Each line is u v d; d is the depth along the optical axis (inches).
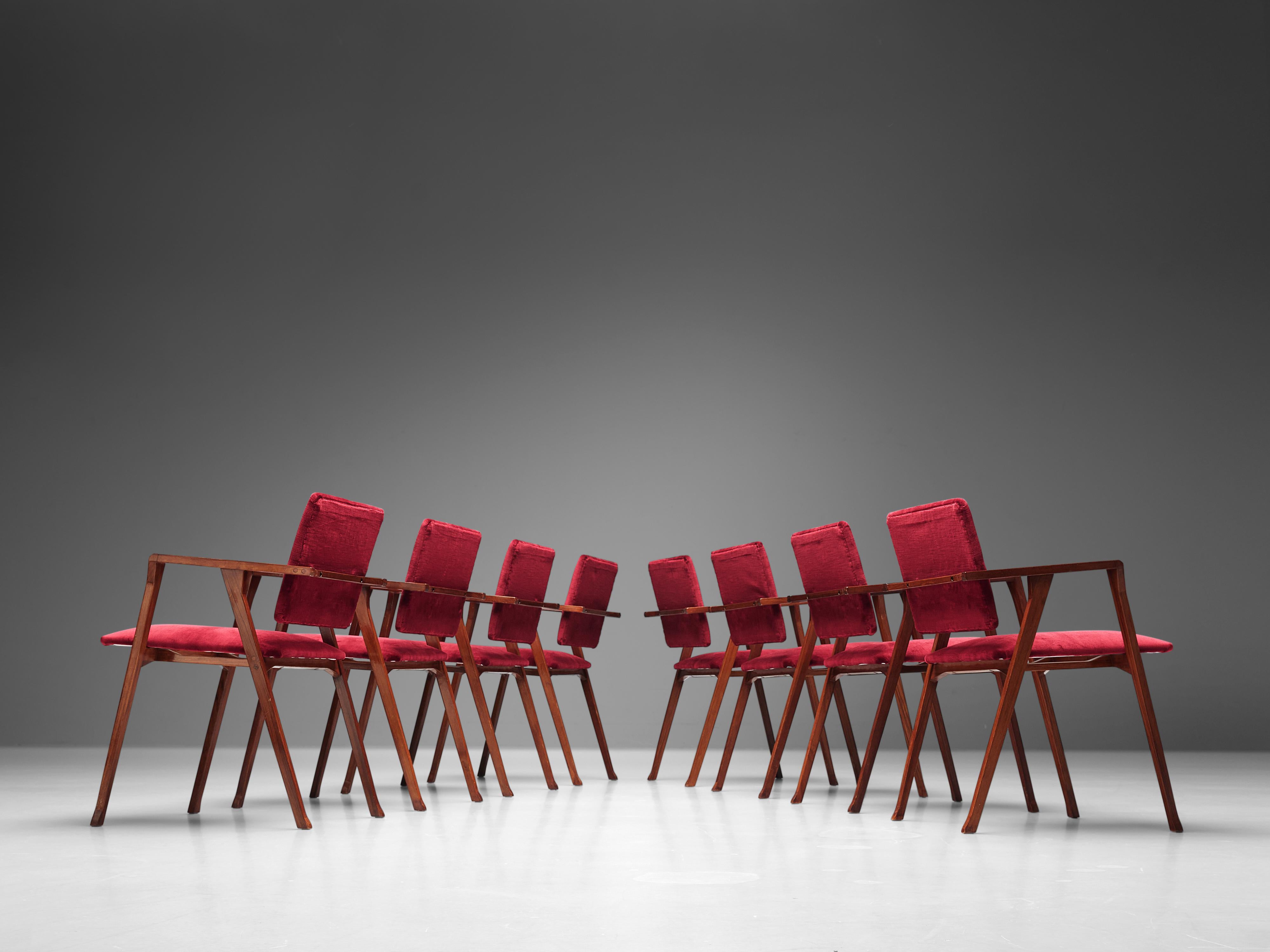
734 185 287.4
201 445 281.7
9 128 295.4
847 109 287.7
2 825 102.0
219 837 92.9
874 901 64.0
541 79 294.4
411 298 287.3
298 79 296.4
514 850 85.7
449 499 279.0
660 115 291.4
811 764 128.2
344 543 106.5
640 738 265.9
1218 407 268.5
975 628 100.0
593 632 172.9
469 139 293.4
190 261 289.9
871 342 277.9
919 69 287.1
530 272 287.3
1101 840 91.5
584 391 281.6
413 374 284.2
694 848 87.0
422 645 129.6
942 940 54.0
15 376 284.5
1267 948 52.3
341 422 282.7
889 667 114.7
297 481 280.5
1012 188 281.3
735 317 281.9
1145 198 278.4
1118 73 282.8
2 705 269.7
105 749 251.9
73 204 292.5
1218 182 277.3
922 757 229.8
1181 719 256.4
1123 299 274.7
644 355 282.2
